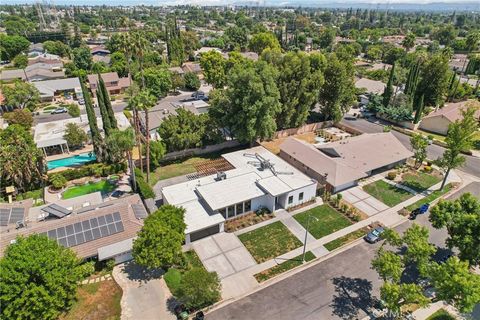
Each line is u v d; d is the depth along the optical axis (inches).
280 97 2417.6
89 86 3631.9
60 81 3695.9
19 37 5290.4
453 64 5147.6
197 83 3833.7
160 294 1159.6
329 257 1350.9
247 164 2017.7
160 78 3481.8
